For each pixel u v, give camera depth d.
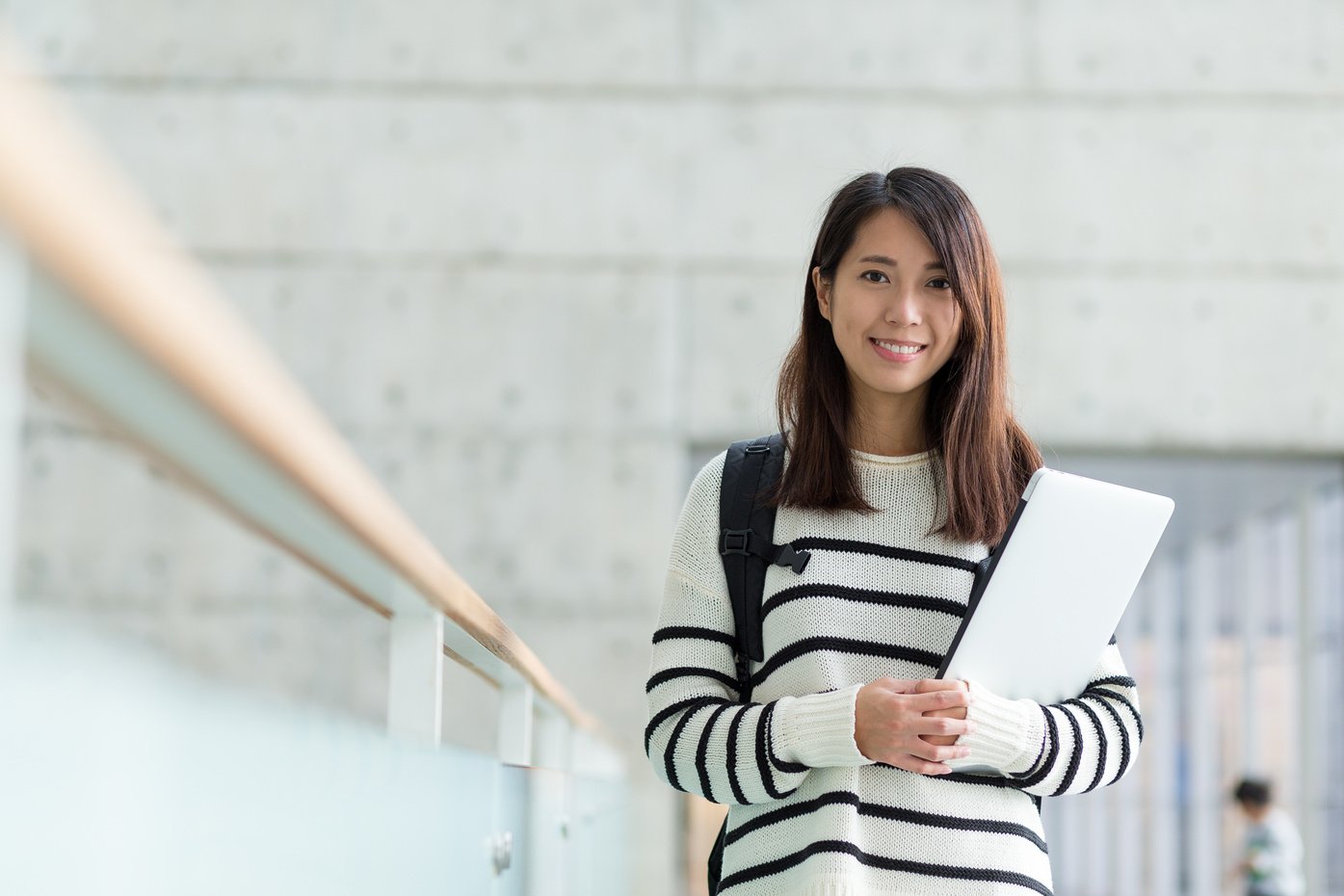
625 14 7.36
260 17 7.38
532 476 7.15
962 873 1.43
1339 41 7.25
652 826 7.00
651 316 7.22
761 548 1.54
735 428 7.16
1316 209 7.17
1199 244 7.16
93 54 7.34
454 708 7.13
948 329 1.53
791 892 1.44
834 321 1.55
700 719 1.48
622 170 7.29
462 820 1.47
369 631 7.20
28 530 7.12
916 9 7.31
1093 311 7.14
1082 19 7.29
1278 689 8.82
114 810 0.59
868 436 1.59
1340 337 7.10
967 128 7.25
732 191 7.27
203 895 0.69
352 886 0.98
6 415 0.42
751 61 7.32
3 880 0.50
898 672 1.49
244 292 7.23
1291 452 7.09
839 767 1.45
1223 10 7.27
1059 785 1.46
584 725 2.99
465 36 7.37
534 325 7.23
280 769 0.81
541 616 7.09
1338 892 7.82
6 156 0.36
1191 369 7.11
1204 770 10.35
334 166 7.30
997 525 1.54
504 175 7.29
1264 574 9.18
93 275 0.43
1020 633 1.47
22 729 0.51
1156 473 7.54
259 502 0.78
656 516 7.13
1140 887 11.34
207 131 7.31
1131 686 1.56
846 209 1.56
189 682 0.66
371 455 7.16
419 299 7.24
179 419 0.59
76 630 0.55
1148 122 7.23
